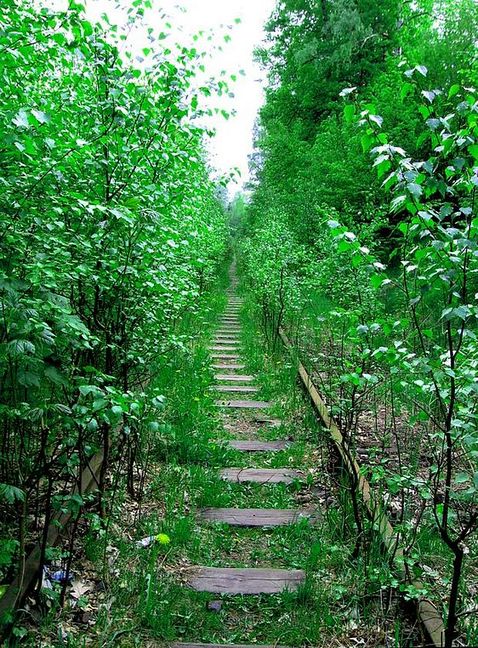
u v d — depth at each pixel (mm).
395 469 4590
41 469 2818
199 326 11562
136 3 3340
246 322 13211
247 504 4414
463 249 2166
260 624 2963
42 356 2418
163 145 3641
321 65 22828
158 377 6688
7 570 2863
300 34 24562
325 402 5922
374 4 21812
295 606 3088
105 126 3242
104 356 4078
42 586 2871
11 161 2559
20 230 2639
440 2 21172
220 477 4746
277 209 19062
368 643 2771
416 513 3859
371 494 3664
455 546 2424
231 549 3736
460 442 2559
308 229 15594
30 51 2654
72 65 3451
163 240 3787
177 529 3770
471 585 3213
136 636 2770
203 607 3084
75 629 2740
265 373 8359
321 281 8758
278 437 5840
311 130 24672
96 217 3219
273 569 3449
